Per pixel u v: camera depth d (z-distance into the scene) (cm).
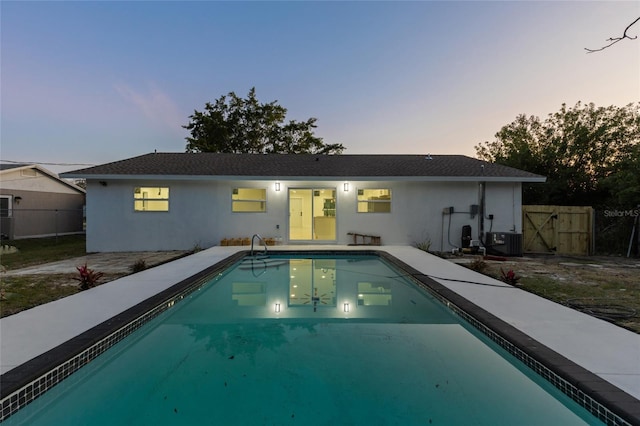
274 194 1133
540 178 1060
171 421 238
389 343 370
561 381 250
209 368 314
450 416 237
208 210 1109
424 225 1127
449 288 525
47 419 246
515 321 366
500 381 287
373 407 250
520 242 993
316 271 805
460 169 1159
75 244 1338
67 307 413
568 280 626
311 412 245
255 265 870
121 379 296
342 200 1136
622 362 264
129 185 1087
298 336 392
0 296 477
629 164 1157
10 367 253
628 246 1028
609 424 208
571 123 1623
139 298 456
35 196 1678
